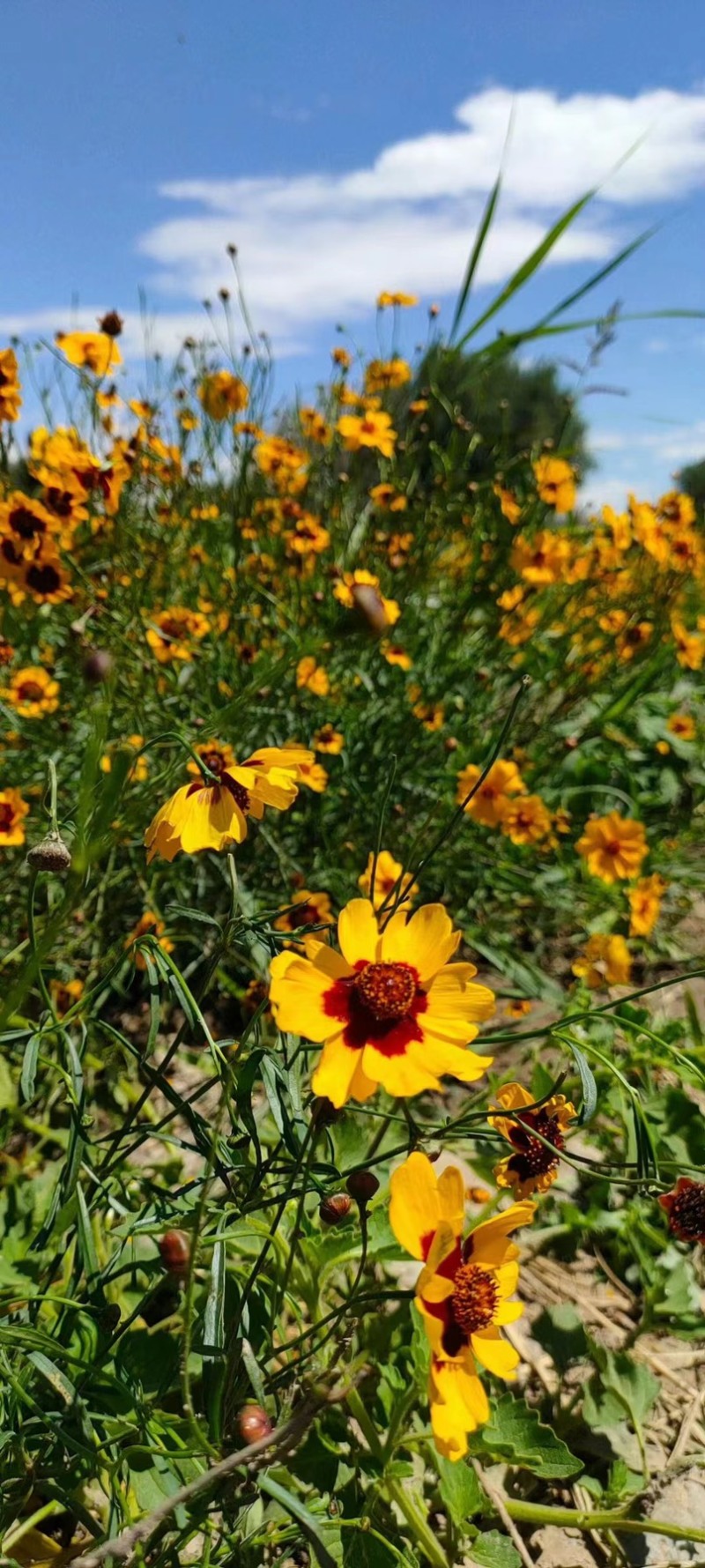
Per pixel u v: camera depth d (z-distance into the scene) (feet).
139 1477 0.62
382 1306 0.82
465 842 1.57
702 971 0.60
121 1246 0.64
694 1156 0.98
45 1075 1.04
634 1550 0.73
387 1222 0.76
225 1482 0.52
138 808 0.58
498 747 0.68
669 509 1.96
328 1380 0.51
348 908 0.56
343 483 2.01
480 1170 0.91
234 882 0.61
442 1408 0.47
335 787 1.58
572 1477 0.78
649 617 1.96
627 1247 0.97
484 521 2.05
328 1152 0.82
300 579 1.81
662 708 2.22
